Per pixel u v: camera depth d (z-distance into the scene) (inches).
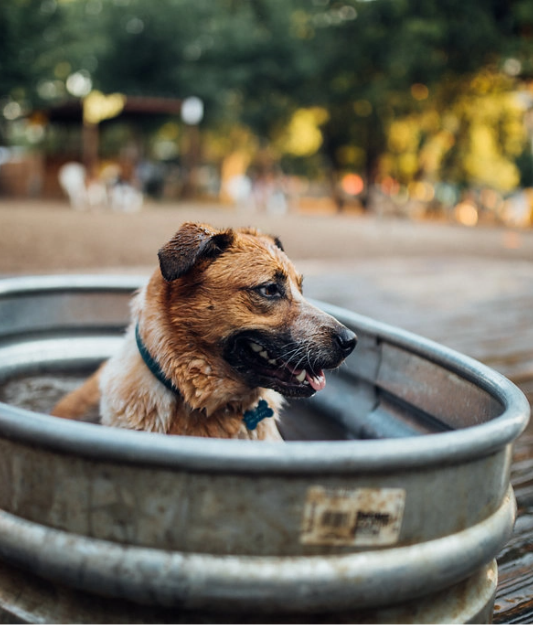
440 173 1505.9
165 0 1368.1
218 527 56.6
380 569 58.0
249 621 58.7
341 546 57.9
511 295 388.5
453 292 384.2
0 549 62.4
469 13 1143.6
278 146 1681.8
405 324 280.7
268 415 107.4
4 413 61.2
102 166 1483.8
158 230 663.8
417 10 1208.2
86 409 113.7
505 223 1496.1
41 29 1131.3
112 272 352.8
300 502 56.4
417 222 1251.2
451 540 62.1
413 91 1310.3
